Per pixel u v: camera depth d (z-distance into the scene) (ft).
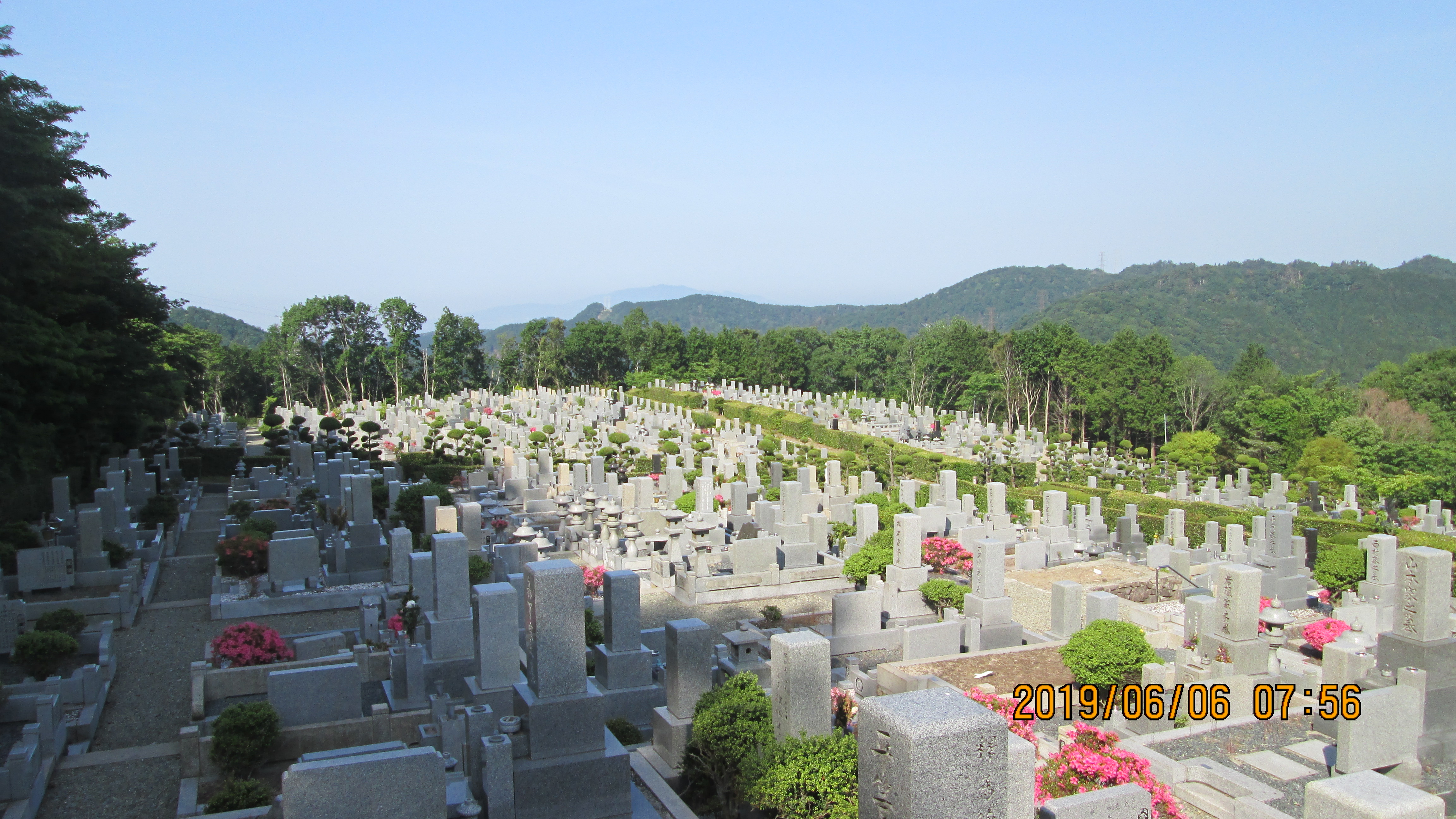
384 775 30.60
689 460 175.42
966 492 158.71
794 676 41.63
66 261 119.03
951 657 65.21
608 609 52.06
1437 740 49.90
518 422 236.22
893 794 22.99
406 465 157.48
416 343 400.26
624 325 467.52
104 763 51.31
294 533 92.79
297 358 375.04
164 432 182.60
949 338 357.82
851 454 199.82
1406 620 53.52
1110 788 36.19
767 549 93.66
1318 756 50.06
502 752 36.96
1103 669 55.21
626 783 39.17
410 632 60.29
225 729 47.75
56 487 109.19
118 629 76.59
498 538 105.91
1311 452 188.65
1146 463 236.84
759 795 38.19
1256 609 58.65
